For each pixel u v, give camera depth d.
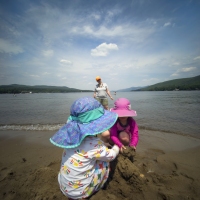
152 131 5.06
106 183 2.04
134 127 2.70
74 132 1.60
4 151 3.69
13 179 2.35
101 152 1.65
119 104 2.58
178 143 3.92
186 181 2.15
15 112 10.67
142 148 3.61
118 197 1.84
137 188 1.96
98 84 7.68
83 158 1.56
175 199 1.74
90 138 1.66
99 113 1.73
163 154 3.23
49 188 2.02
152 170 2.56
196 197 1.79
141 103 15.72
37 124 6.70
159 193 1.86
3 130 5.75
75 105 1.69
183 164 2.76
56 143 1.60
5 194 1.99
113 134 2.58
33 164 2.95
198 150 3.42
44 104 18.25
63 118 8.14
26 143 4.23
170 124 5.96
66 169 1.61
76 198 1.66
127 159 2.34
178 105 12.85
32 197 1.88
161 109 10.44
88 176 1.61
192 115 7.77
